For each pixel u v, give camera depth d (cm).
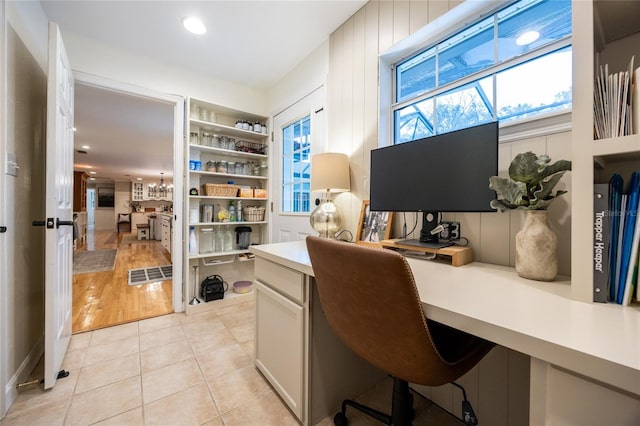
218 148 271
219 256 283
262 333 150
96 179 1126
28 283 151
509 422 111
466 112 142
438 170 119
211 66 250
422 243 127
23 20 145
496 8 129
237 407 129
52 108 137
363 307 74
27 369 148
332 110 204
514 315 59
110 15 183
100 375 151
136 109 335
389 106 174
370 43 175
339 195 198
